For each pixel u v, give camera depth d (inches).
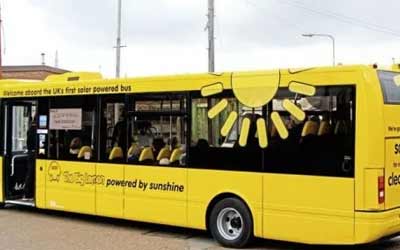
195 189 397.1
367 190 331.0
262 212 367.6
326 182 343.6
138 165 426.9
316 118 349.4
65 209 472.4
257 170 369.7
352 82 337.1
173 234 424.8
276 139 362.9
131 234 423.8
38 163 491.2
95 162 452.4
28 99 501.4
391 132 341.7
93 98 456.1
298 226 353.7
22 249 370.6
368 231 330.0
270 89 366.6
